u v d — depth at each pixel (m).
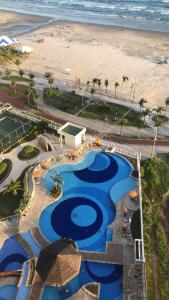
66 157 72.38
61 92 108.19
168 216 67.00
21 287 48.28
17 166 73.31
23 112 96.69
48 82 111.44
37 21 191.88
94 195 63.56
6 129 87.19
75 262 46.97
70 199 62.81
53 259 46.34
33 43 154.50
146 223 60.75
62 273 45.69
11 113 94.00
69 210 60.66
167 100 92.00
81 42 154.50
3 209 62.97
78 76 120.56
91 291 47.50
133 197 61.62
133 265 50.78
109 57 136.38
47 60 135.38
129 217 58.62
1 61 130.00
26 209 60.34
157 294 51.97
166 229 64.25
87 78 118.81
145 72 121.94
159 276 54.53
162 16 187.12
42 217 59.50
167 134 88.56
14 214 61.53
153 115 95.88
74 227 57.66
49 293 48.38
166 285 53.12
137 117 94.56
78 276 50.56
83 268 51.62
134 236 55.50
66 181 66.81
